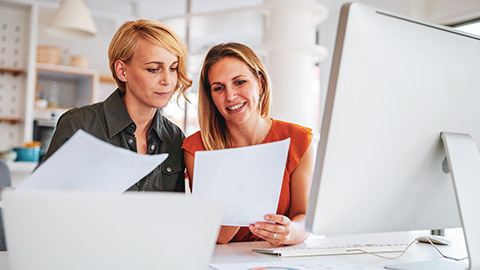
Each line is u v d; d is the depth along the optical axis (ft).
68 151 2.29
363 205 2.81
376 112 2.74
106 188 2.66
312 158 4.82
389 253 3.67
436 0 12.23
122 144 4.49
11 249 1.86
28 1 15.67
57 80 18.33
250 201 3.40
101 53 19.69
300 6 11.14
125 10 19.61
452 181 2.96
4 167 6.33
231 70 4.50
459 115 3.13
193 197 1.90
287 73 11.32
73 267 1.85
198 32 13.37
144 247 1.88
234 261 3.20
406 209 3.03
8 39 16.25
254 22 12.27
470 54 3.18
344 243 4.17
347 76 2.62
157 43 4.20
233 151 3.16
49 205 1.79
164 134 4.78
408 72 2.85
